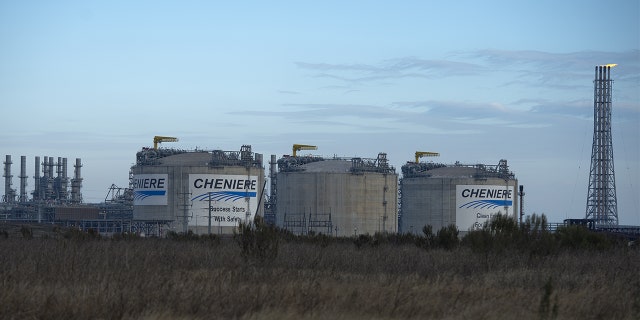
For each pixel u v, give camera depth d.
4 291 30.64
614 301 33.16
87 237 85.88
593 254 67.06
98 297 29.61
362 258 57.88
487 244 57.88
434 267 50.38
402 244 89.06
